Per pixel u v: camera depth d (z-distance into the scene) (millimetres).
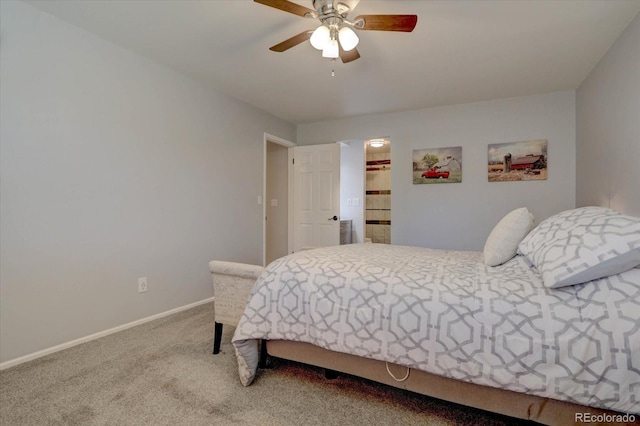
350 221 5863
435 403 1542
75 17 2131
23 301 1968
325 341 1521
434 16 2117
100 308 2363
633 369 1004
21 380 1732
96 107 2348
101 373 1807
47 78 2078
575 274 1135
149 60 2725
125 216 2537
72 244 2205
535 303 1182
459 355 1243
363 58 2707
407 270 1564
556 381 1092
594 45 2473
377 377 1507
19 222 1951
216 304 2039
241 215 3805
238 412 1460
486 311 1226
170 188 2912
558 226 1422
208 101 3328
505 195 3719
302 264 1729
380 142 5895
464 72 2988
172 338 2318
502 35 2342
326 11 1819
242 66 2875
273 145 5133
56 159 2121
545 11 2057
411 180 4180
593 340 1060
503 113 3715
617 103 2355
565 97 3457
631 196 2123
